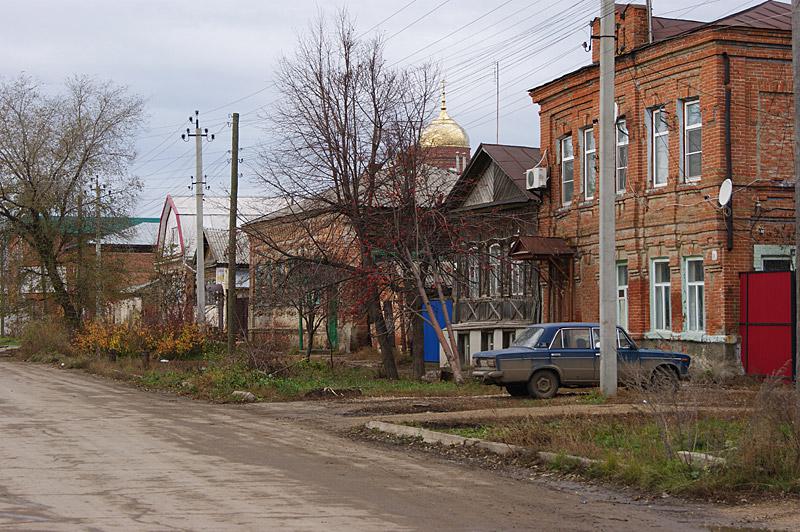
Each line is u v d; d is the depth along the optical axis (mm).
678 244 28156
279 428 18422
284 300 35469
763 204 26875
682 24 31719
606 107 21906
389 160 29938
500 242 37719
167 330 40875
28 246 52250
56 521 9344
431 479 12398
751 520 9992
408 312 31891
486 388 26781
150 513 9789
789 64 27125
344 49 30516
